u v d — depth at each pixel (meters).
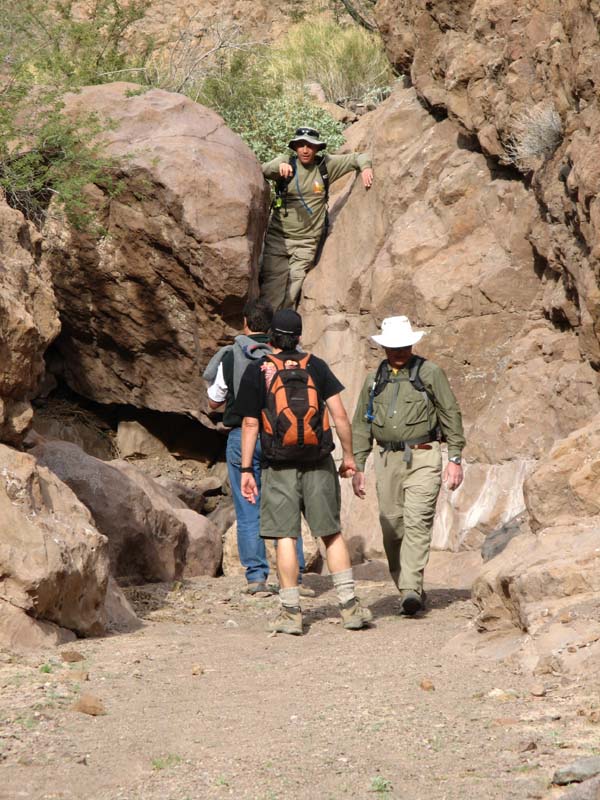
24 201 20.47
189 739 7.40
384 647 10.77
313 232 22.47
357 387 20.78
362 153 22.59
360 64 31.94
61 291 21.28
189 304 20.97
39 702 8.40
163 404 22.17
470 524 17.44
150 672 9.72
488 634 10.33
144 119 21.00
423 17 21.94
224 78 28.14
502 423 17.66
